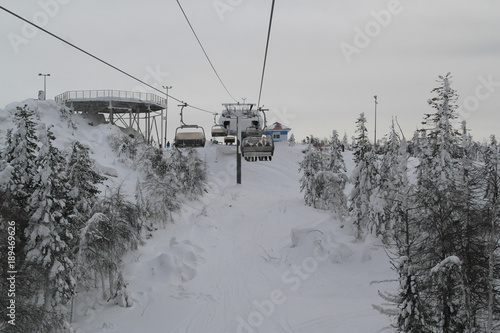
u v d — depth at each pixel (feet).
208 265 89.45
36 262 55.42
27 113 59.36
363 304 71.56
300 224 118.62
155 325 63.00
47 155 58.03
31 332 52.13
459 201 45.42
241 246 103.50
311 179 138.41
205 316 66.08
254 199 153.07
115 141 157.38
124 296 68.95
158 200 107.24
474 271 42.16
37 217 55.77
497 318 42.39
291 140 281.54
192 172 140.26
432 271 37.55
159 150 134.72
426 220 45.57
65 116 164.96
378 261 86.99
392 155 100.42
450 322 40.34
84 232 60.80
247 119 171.73
